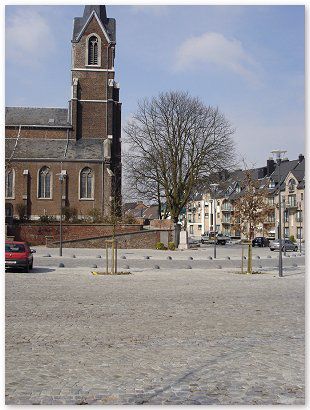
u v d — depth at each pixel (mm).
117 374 8258
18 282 21844
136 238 54469
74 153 70750
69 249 50281
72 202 68875
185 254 46781
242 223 29312
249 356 9484
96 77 74312
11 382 7809
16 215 67875
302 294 19078
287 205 90875
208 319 13391
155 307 15398
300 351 9898
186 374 8273
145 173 60656
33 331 11594
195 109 60906
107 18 76250
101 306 15430
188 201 64625
